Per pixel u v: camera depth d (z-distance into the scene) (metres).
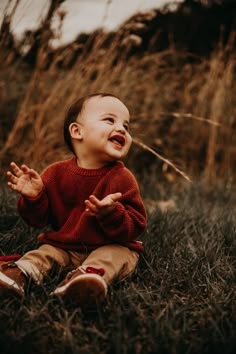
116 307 1.60
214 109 4.44
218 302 1.69
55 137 3.46
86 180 1.85
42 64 3.38
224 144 4.59
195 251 2.20
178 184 4.24
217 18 7.18
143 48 5.34
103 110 1.87
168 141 4.56
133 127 3.94
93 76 3.98
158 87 4.62
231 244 2.32
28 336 1.39
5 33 3.06
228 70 4.55
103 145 1.83
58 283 1.80
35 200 1.81
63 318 1.54
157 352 1.34
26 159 3.25
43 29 3.24
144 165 4.50
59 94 3.50
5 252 2.05
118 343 1.33
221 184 4.18
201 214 2.98
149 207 3.30
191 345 1.38
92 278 1.53
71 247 1.82
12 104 3.84
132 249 1.85
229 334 1.47
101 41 3.60
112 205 1.65
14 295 1.62
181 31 6.52
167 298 1.74
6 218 2.34
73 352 1.33
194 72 4.98
